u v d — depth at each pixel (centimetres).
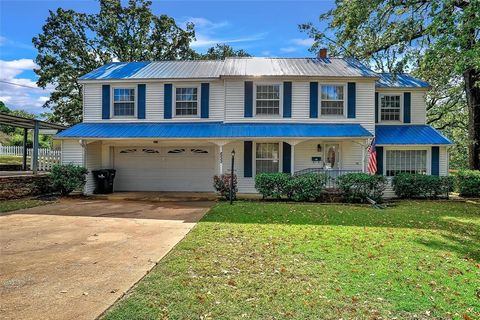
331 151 1497
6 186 1277
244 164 1501
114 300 385
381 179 1284
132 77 1555
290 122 1484
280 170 1481
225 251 589
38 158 1728
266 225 827
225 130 1409
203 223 850
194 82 1542
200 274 474
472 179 1466
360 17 1719
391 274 488
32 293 405
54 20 2448
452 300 403
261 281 451
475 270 515
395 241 684
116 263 524
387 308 378
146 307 367
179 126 1492
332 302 390
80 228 797
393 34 1742
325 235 725
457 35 1170
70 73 2520
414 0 1567
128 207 1138
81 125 1539
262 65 1642
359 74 1479
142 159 1622
